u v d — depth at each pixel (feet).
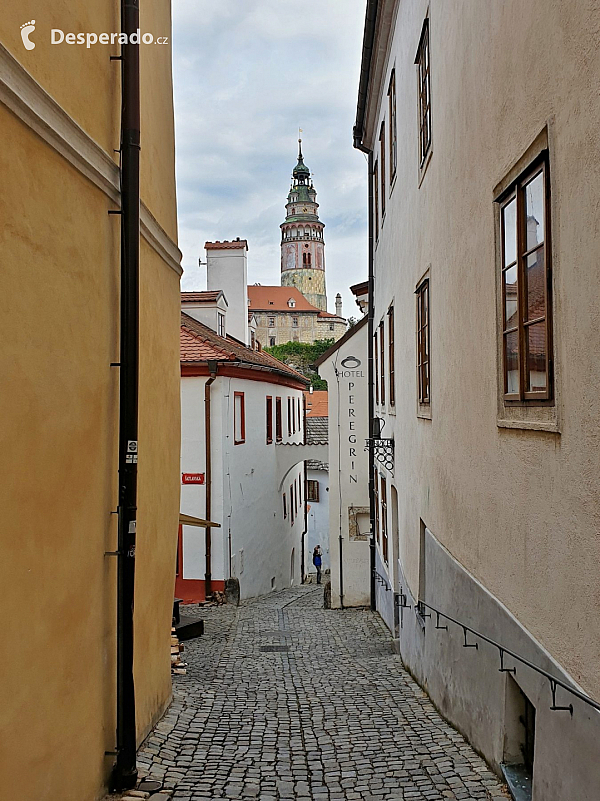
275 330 424.87
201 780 18.84
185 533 63.31
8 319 12.12
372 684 32.73
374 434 59.98
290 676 34.91
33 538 13.12
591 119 11.53
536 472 14.71
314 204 528.22
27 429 12.87
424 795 17.57
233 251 106.42
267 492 79.46
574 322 12.36
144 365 21.71
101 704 16.81
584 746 12.23
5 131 12.00
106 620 17.24
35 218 13.21
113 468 17.88
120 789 17.42
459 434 22.38
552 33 13.25
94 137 16.62
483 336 19.15
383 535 55.11
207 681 33.06
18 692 12.48
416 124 31.27
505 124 16.55
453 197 22.79
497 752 18.30
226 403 64.23
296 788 18.45
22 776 12.60
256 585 74.38
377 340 56.80
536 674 14.78
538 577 14.66
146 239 22.02
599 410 11.48
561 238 12.91
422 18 29.07
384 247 49.19
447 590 24.64
